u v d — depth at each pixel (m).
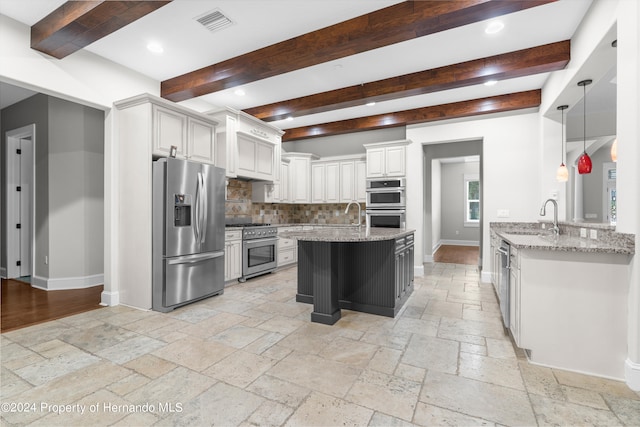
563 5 2.50
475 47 3.15
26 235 4.88
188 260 3.46
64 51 2.86
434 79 3.62
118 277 3.54
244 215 5.47
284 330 2.80
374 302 3.24
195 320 3.04
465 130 4.89
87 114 4.38
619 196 2.04
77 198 4.31
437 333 2.74
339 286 3.39
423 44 3.10
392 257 3.16
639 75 1.81
